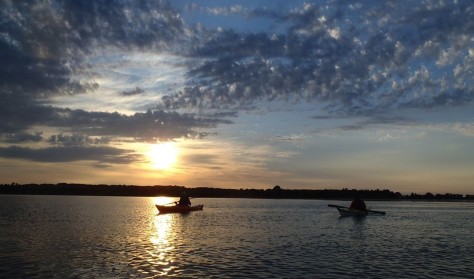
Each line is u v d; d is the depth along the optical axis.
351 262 21.81
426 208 102.88
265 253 24.33
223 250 25.28
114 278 17.78
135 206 93.75
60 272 18.86
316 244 28.39
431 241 30.72
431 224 46.47
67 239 29.97
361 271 19.70
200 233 34.53
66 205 93.94
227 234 33.91
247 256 23.22
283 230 37.69
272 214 63.50
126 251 24.48
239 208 87.06
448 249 26.58
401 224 45.72
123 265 20.34
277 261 21.83
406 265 21.14
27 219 49.00
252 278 18.14
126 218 51.97
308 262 21.67
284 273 19.12
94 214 60.31
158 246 26.66
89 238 30.55
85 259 21.84
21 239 29.83
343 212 55.84
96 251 24.44
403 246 27.84
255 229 38.38
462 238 32.69
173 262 21.23
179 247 26.34
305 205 112.69
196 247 26.39
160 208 60.91
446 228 41.56
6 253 23.62
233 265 20.69
